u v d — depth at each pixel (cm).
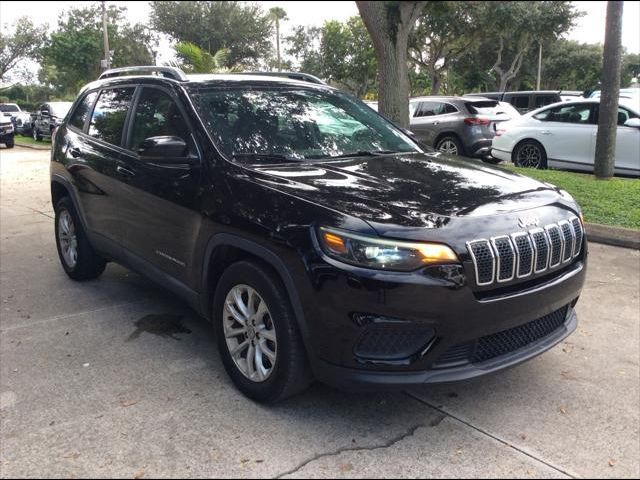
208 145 373
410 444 299
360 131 443
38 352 408
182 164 379
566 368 381
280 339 311
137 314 478
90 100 546
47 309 491
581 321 457
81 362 392
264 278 316
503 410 331
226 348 354
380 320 281
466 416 325
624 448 296
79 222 532
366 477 274
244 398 344
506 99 2067
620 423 318
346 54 3097
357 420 321
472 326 290
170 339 429
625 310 477
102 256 516
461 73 2723
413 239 283
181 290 396
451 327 286
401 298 278
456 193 330
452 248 286
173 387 357
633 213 744
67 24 2580
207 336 435
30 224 830
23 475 276
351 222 290
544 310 322
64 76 3062
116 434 308
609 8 929
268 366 331
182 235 384
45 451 294
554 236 326
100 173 478
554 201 347
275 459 287
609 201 807
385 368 287
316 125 426
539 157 1154
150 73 511
